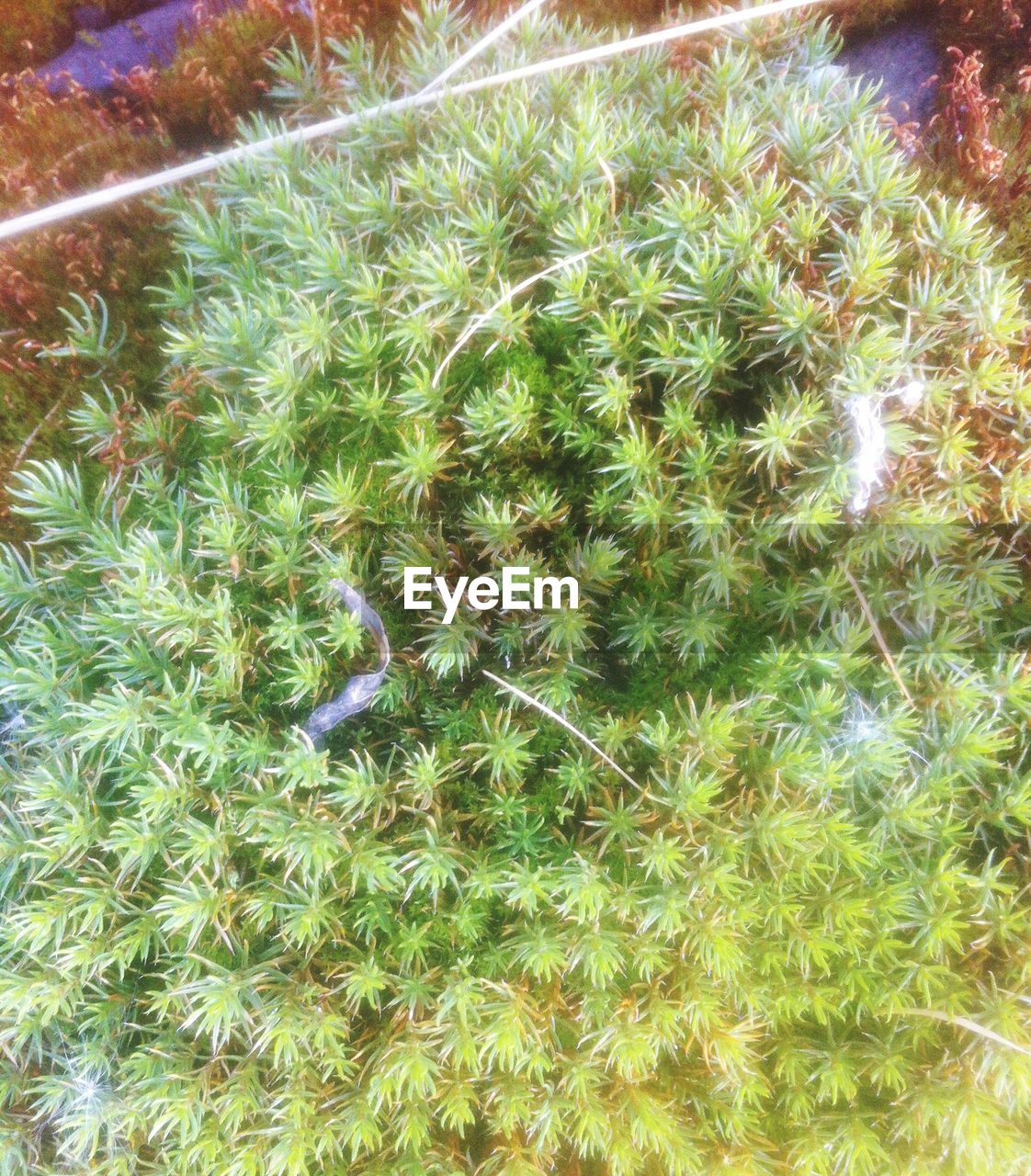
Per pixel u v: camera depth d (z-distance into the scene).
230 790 0.19
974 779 0.19
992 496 0.19
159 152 0.24
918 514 0.18
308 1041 0.18
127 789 0.19
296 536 0.19
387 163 0.21
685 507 0.19
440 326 0.19
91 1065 0.18
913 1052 0.19
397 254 0.20
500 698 0.19
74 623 0.20
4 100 0.24
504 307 0.19
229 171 0.21
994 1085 0.19
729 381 0.19
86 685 0.20
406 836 0.18
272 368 0.19
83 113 0.24
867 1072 0.19
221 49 0.23
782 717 0.19
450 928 0.19
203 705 0.19
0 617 0.21
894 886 0.18
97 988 0.19
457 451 0.19
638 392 0.19
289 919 0.18
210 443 0.20
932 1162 0.19
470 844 0.19
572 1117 0.19
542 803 0.19
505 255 0.19
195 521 0.20
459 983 0.18
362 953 0.18
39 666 0.19
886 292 0.19
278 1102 0.18
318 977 0.19
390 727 0.19
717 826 0.18
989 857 0.18
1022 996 0.18
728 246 0.18
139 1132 0.19
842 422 0.18
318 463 0.20
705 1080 0.19
